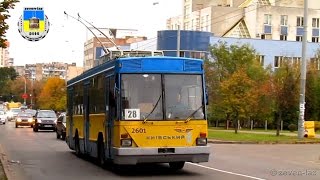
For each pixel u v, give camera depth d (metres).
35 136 39.78
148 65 15.45
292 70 40.88
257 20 93.00
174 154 15.13
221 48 57.75
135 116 15.13
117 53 19.25
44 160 20.83
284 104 39.91
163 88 15.42
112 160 15.90
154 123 15.16
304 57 36.94
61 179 14.81
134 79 15.34
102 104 17.33
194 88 15.70
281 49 81.06
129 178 14.92
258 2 96.19
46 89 103.38
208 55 63.34
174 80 15.56
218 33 93.06
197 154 15.33
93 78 18.98
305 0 37.09
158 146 15.11
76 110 22.89
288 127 55.53
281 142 34.31
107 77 16.59
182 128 15.34
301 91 37.19
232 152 26.02
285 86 39.69
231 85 42.59
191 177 15.02
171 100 15.42
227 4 104.75
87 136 20.08
